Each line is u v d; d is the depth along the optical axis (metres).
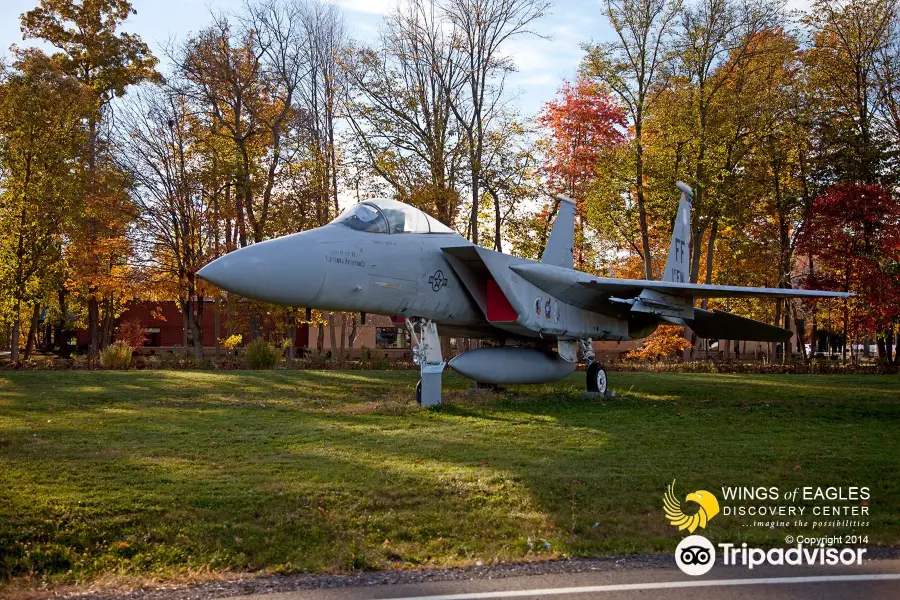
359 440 9.56
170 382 16.83
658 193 28.11
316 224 27.00
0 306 26.61
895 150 27.34
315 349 39.47
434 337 13.66
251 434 9.90
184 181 26.25
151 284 25.86
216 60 26.55
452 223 27.78
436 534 5.80
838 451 8.93
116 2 29.56
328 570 5.06
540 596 4.46
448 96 27.38
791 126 27.95
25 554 5.19
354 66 27.22
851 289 26.88
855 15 28.16
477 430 10.48
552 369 15.52
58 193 25.23
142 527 5.73
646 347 28.94
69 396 13.98
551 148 33.41
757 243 32.91
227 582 4.84
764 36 27.98
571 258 18.62
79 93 25.80
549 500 6.69
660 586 4.65
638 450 8.98
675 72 27.34
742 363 28.05
